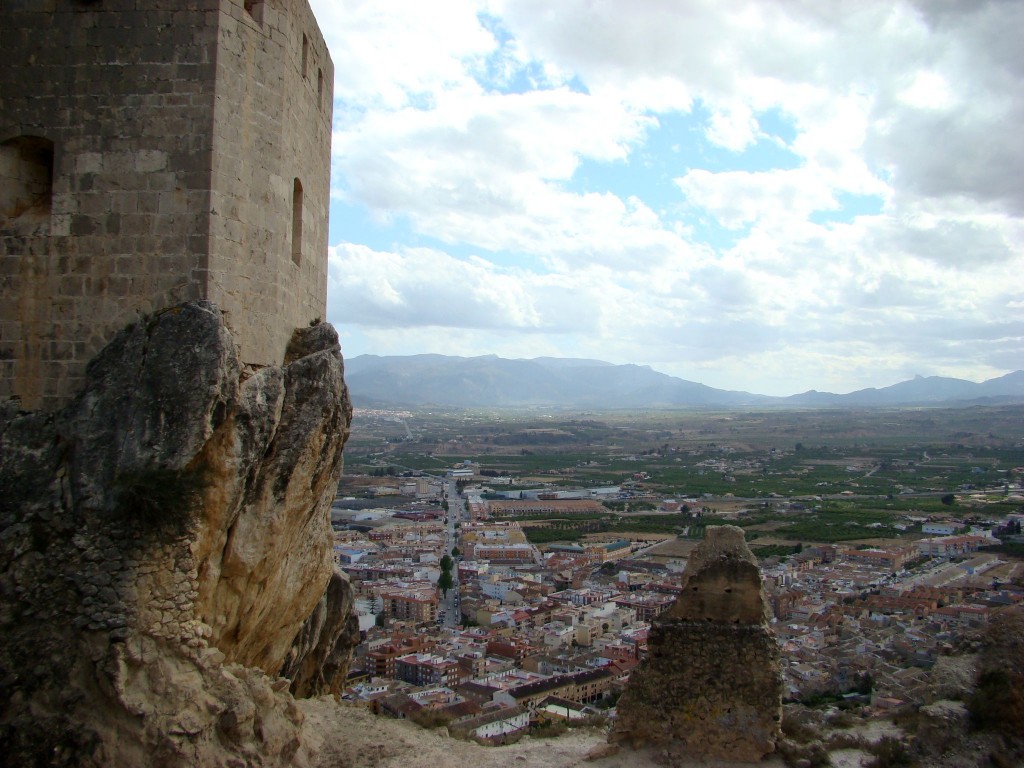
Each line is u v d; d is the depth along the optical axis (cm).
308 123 2006
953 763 1894
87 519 1488
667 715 1989
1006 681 2012
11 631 1441
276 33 1777
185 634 1516
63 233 1625
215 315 1562
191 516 1519
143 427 1496
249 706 1559
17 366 1609
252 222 1712
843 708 4516
